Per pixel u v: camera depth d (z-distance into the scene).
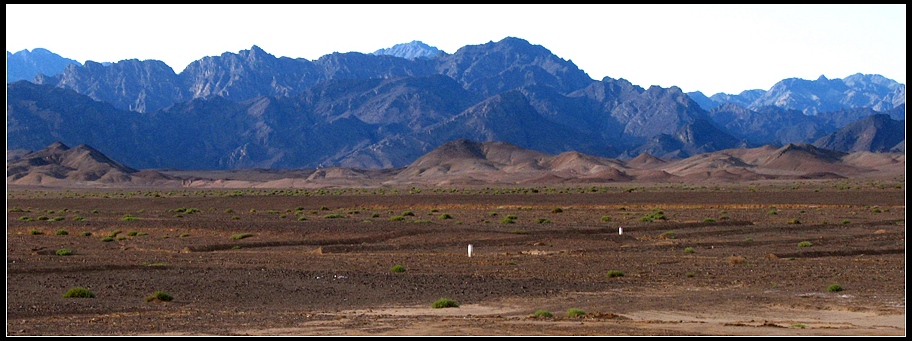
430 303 40.44
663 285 47.25
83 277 48.72
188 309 38.00
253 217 114.75
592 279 49.81
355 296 42.62
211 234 86.31
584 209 128.38
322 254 66.25
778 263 58.41
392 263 58.81
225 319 34.28
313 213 125.75
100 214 126.38
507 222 99.38
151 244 77.06
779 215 109.56
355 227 88.06
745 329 31.48
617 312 37.59
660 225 89.00
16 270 50.00
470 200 148.38
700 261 59.84
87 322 33.16
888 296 42.34
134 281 47.19
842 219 100.31
